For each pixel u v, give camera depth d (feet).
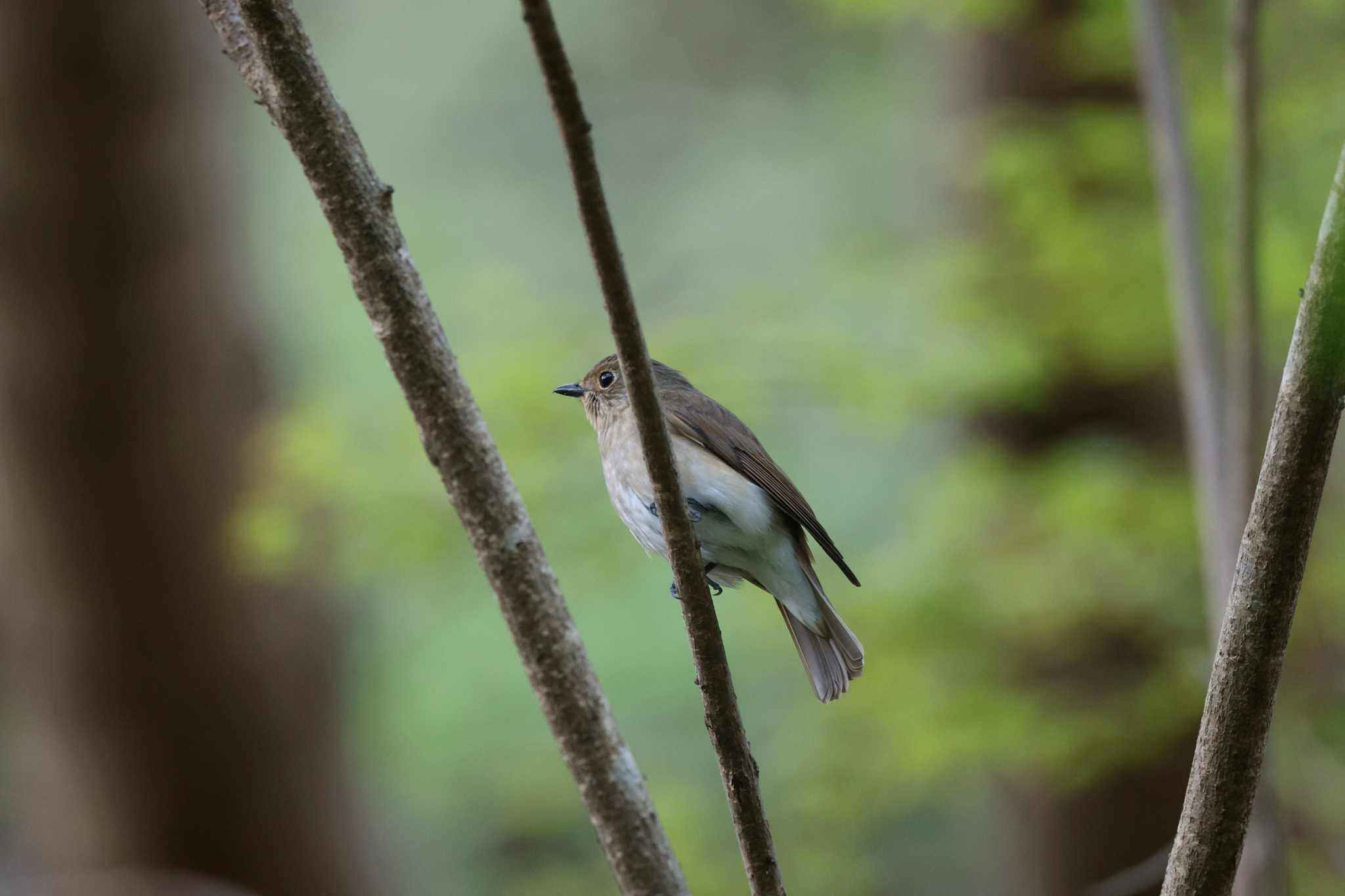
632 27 65.00
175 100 41.09
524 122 63.98
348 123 13.55
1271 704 11.73
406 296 13.60
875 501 52.47
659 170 64.75
